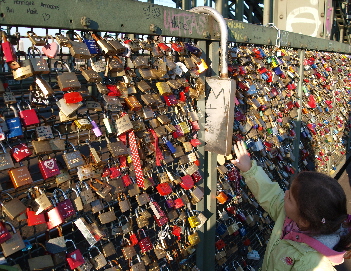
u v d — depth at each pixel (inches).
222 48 83.3
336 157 227.5
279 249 55.5
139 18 65.0
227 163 102.4
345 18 365.1
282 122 134.0
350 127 266.8
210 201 91.0
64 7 52.1
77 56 52.6
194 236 81.4
